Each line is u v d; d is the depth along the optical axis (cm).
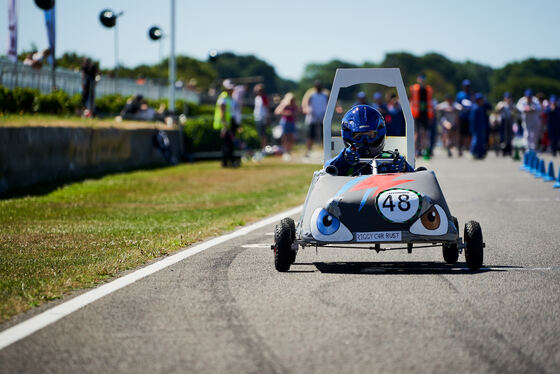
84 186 5306
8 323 1800
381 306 1880
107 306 1942
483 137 8112
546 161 7812
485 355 1482
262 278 2283
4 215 3919
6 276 2377
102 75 9869
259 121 9256
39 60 7544
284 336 1634
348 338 1608
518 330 1655
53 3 7088
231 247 2919
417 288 2086
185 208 4362
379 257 2684
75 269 2467
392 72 3173
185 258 2667
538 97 9231
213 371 1417
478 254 2322
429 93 7962
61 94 7244
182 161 8512
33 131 5134
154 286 2184
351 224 2284
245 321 1767
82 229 3481
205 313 1850
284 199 4766
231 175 6500
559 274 2284
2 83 6781
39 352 1559
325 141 3178
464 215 3816
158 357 1507
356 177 2430
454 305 1881
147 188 5394
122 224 3675
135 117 8681
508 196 4656
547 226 3403
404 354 1492
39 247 2972
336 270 2406
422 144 8100
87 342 1622
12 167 4862
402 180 2384
